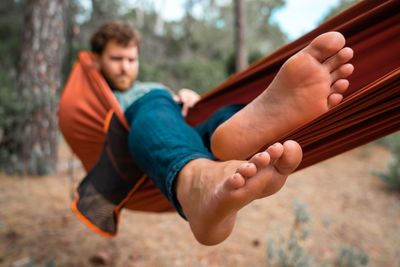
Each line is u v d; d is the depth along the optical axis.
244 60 6.47
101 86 1.76
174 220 3.40
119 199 1.68
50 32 4.58
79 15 12.23
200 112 2.07
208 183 0.92
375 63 1.21
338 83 0.97
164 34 22.30
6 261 2.48
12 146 4.52
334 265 2.78
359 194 4.58
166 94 1.53
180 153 1.10
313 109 1.00
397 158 5.14
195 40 22.22
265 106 1.03
